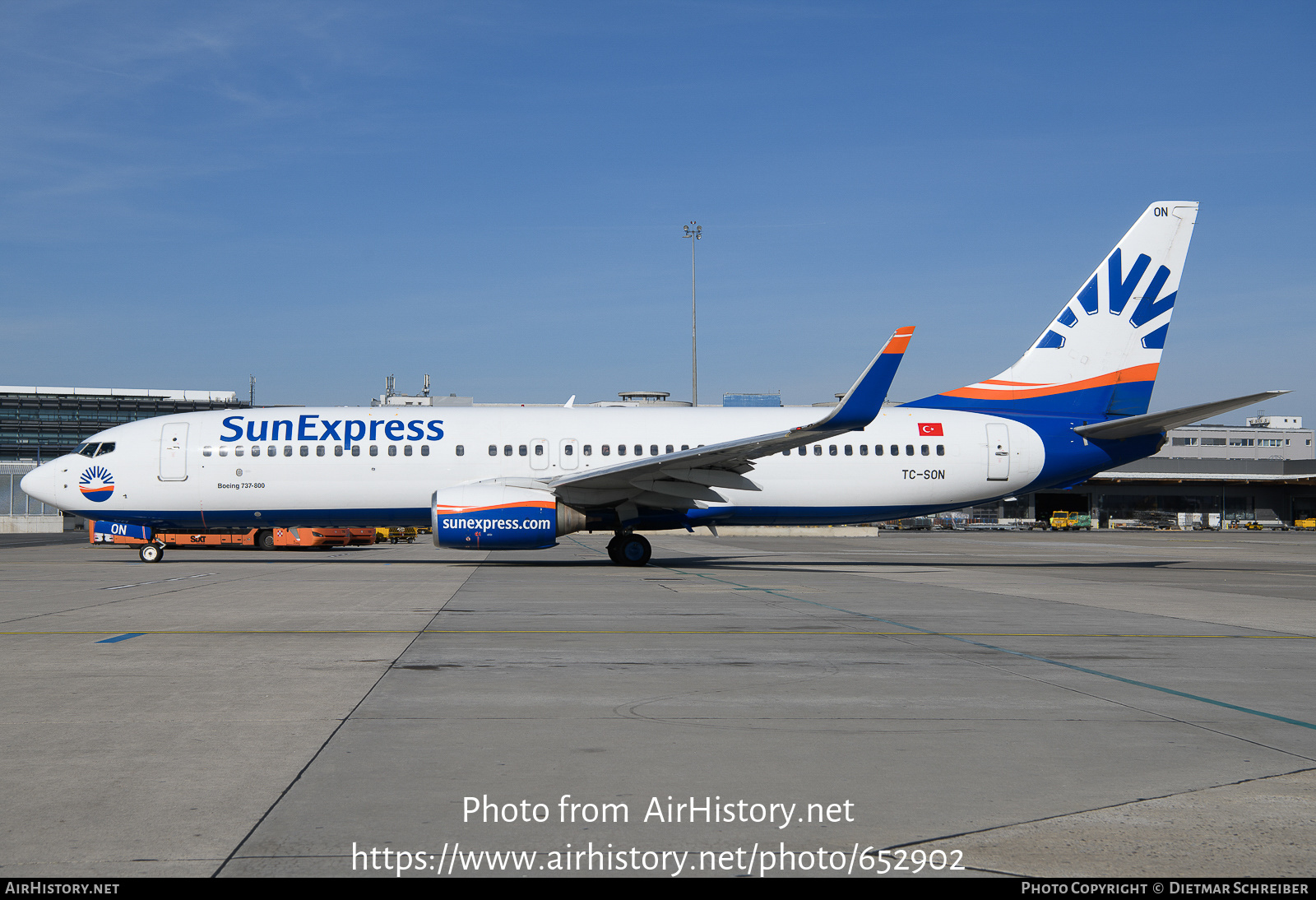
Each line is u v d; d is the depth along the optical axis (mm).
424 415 27281
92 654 10523
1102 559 35344
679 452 26469
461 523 24250
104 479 26562
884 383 23297
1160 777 6105
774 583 20922
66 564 26875
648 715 7766
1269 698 8688
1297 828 5188
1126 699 8555
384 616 14055
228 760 6309
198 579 21047
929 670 9930
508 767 6230
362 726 7293
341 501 26812
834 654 10945
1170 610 16219
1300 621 14656
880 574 24625
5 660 10148
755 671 9781
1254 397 24406
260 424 26875
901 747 6828
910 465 27469
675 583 20500
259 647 11102
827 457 27234
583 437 26953
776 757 6535
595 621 13680
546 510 24547
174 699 8211
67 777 5902
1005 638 12430
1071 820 5297
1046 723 7598
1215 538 69438
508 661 10281
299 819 5195
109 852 4691
